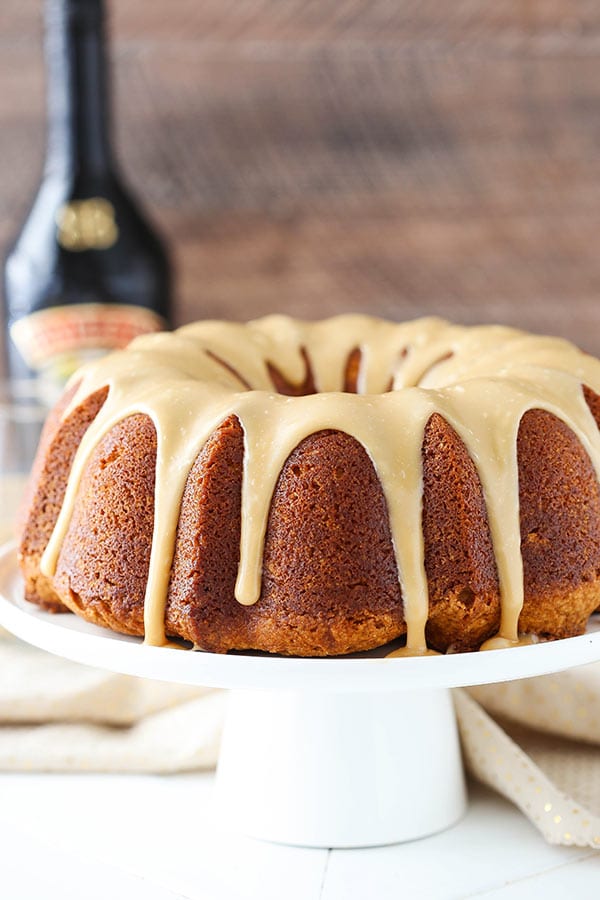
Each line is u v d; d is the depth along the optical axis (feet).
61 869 2.02
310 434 1.95
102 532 2.03
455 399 2.02
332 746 2.13
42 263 3.21
